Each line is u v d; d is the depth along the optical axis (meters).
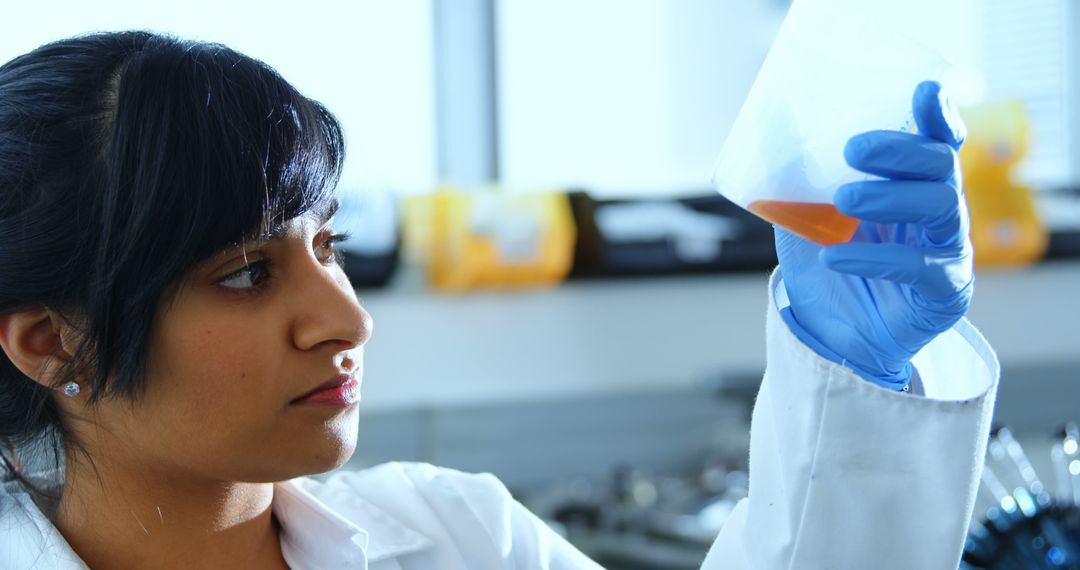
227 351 0.78
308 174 0.79
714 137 2.92
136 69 0.76
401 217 2.68
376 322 2.67
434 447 2.63
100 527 0.88
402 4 2.75
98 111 0.78
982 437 0.85
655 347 2.84
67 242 0.77
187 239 0.75
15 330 0.81
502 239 2.64
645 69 2.89
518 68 2.86
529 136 2.88
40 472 0.91
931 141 0.77
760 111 0.82
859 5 0.89
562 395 2.75
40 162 0.77
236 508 0.89
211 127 0.75
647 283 2.82
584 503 2.47
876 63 0.80
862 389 0.84
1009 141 2.87
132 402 0.80
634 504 2.46
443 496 1.10
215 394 0.78
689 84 2.90
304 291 0.80
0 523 0.89
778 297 0.94
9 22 2.33
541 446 2.68
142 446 0.83
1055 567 1.14
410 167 2.80
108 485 0.87
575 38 2.88
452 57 2.82
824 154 0.81
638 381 2.83
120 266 0.75
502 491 1.12
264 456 0.80
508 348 2.75
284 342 0.79
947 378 0.94
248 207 0.76
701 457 2.72
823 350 0.88
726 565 0.97
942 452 0.84
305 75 2.63
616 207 2.80
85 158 0.77
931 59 0.79
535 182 2.89
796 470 0.87
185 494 0.86
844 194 0.77
